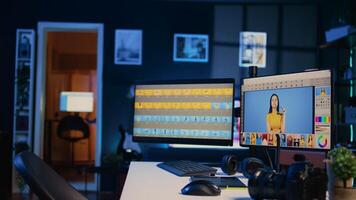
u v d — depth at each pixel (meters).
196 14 4.81
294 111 1.47
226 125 1.80
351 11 3.98
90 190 4.77
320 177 0.97
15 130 4.52
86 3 4.75
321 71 1.38
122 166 3.76
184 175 1.64
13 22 4.70
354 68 4.20
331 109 1.34
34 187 0.84
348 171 1.01
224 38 4.81
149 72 4.76
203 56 4.79
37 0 4.72
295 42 4.82
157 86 2.01
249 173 1.56
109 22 4.76
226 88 1.81
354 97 3.79
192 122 1.90
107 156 4.11
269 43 4.82
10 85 4.68
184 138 1.91
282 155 1.57
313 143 1.39
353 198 1.02
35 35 4.67
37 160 0.99
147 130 2.02
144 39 4.79
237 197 1.22
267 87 1.59
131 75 4.74
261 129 1.61
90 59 8.52
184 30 4.80
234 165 1.71
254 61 4.79
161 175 1.67
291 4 4.82
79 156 7.46
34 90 4.68
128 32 4.76
